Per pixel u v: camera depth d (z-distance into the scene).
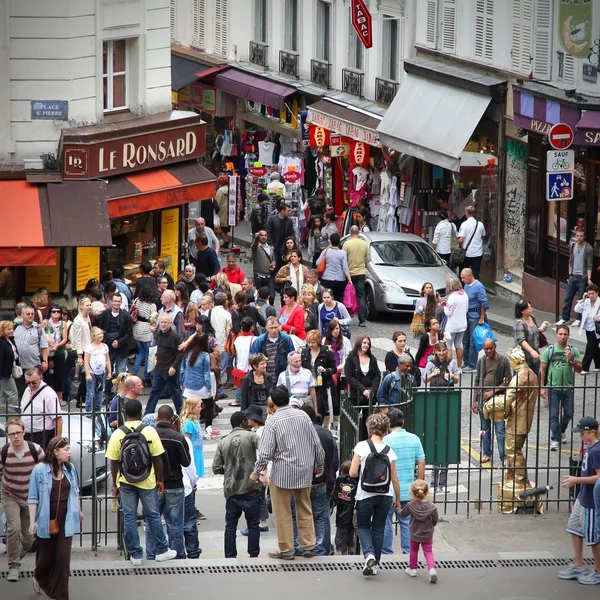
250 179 106.56
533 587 36.09
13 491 37.12
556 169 68.44
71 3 71.69
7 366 53.44
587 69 73.12
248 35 113.25
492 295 83.50
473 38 85.50
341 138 94.94
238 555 41.09
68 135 70.50
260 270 76.50
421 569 37.22
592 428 37.16
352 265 74.25
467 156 82.62
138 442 37.06
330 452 39.50
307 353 51.62
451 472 49.41
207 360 54.47
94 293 61.22
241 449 38.66
